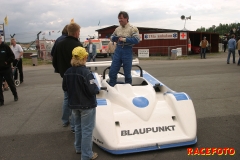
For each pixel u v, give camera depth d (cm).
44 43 2419
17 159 386
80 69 336
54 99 752
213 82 918
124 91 466
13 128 520
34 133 488
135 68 1416
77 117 368
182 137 386
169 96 453
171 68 1362
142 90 479
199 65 1463
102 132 383
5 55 695
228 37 2948
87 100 339
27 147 427
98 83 550
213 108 605
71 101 340
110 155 380
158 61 1872
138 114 414
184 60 1878
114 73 527
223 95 723
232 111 577
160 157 370
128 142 375
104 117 395
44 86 972
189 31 2509
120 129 392
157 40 2491
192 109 422
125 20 506
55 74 1314
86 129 348
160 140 379
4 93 865
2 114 620
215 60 1780
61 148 418
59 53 470
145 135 387
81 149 357
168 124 404
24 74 1388
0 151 415
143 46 2544
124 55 512
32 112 629
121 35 511
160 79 1017
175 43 2439
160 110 429
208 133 454
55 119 568
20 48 1023
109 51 1518
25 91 887
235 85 852
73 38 470
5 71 705
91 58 1648
